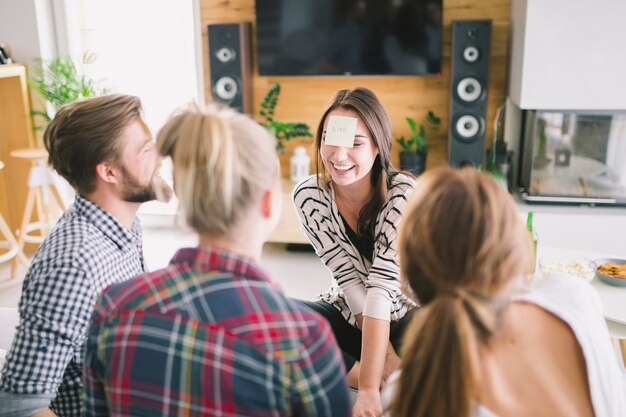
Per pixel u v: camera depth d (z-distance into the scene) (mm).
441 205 835
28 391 1153
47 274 1183
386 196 1777
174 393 812
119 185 1305
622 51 3324
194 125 817
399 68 3879
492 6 3807
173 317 820
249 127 840
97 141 1255
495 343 868
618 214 3465
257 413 804
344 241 1879
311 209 1867
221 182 799
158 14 4266
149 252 4086
